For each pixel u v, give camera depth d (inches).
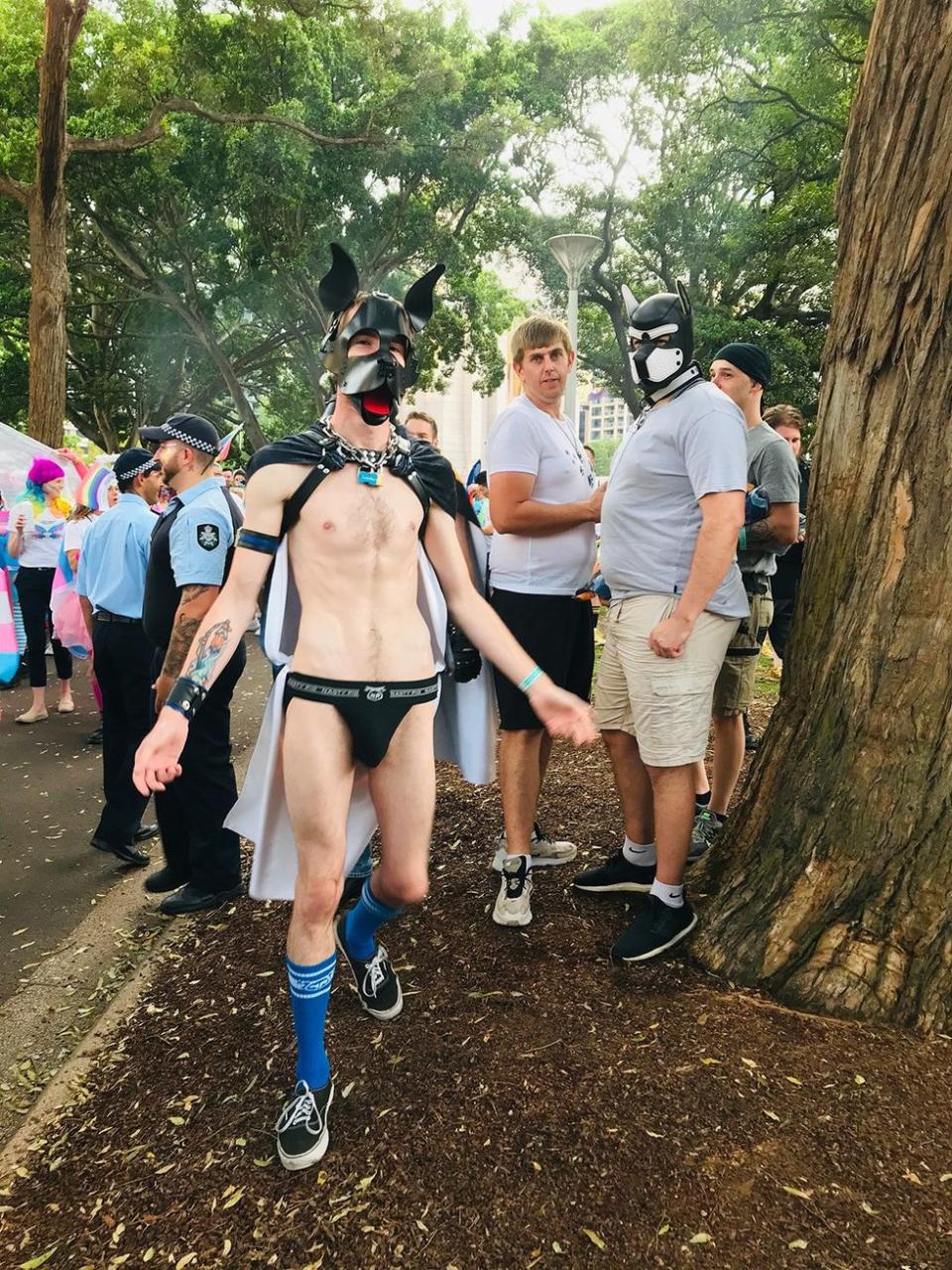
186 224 860.0
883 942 101.1
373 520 87.8
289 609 90.4
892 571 105.3
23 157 714.2
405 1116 89.9
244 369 1043.3
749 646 153.4
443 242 844.6
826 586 114.1
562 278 921.5
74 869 176.2
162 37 748.6
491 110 802.2
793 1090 89.0
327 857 86.5
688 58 730.8
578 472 137.9
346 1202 80.5
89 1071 102.9
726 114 768.3
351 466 88.1
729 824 127.9
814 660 114.7
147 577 147.6
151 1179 85.1
